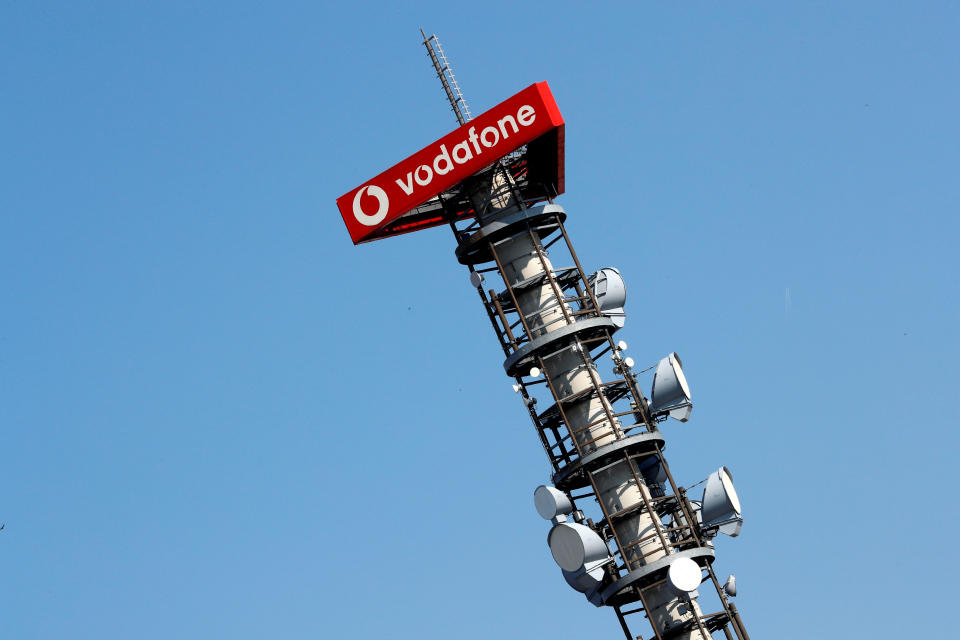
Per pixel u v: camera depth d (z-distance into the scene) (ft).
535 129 274.98
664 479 274.16
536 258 281.95
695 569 251.80
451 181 279.28
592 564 255.50
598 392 271.28
